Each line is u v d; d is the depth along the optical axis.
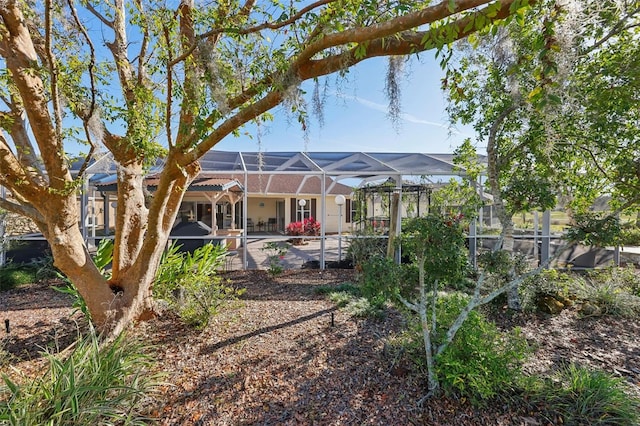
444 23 1.80
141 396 2.42
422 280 2.75
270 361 3.06
